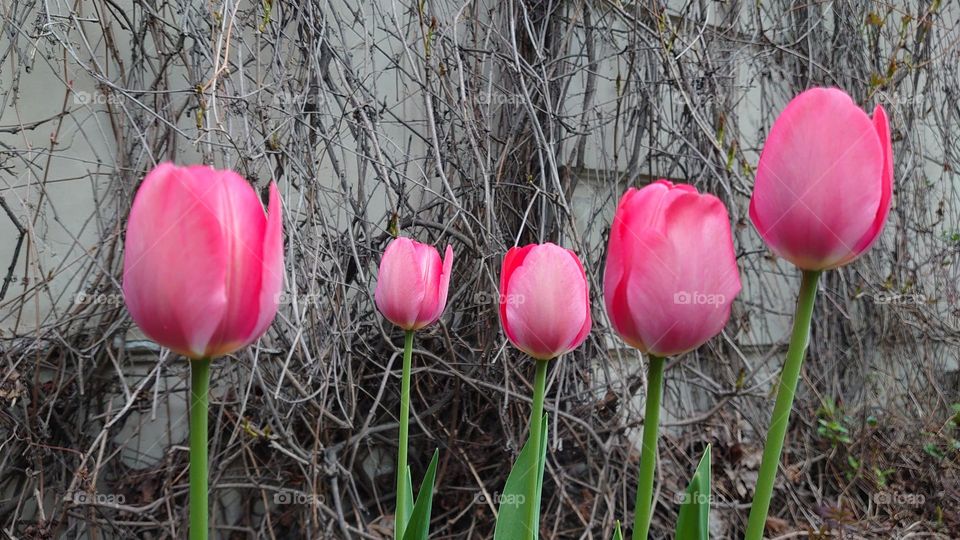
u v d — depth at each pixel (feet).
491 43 7.01
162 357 5.30
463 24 6.89
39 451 5.46
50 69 5.83
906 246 9.39
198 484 1.49
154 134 5.91
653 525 6.49
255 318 1.48
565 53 7.14
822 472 8.08
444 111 6.53
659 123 7.48
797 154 1.53
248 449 5.66
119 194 5.85
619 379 6.59
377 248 6.15
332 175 6.31
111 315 5.73
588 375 6.61
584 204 7.30
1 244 5.73
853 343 9.04
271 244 1.48
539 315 2.06
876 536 7.07
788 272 8.68
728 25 8.22
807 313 1.65
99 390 5.78
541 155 6.27
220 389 5.93
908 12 9.02
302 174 5.51
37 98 5.81
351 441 5.65
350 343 5.76
